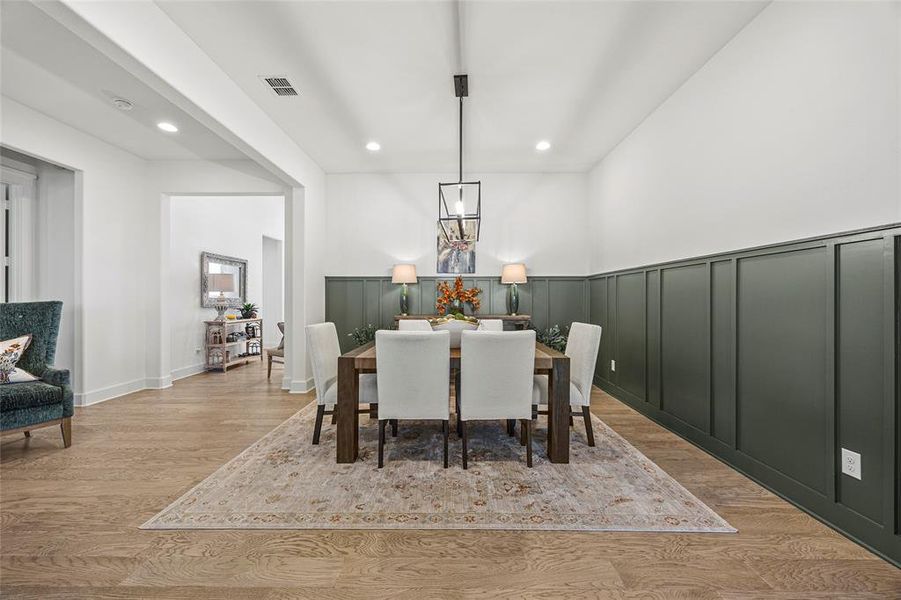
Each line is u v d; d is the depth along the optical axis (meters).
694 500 2.05
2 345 2.77
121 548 1.67
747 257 2.32
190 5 2.16
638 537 1.75
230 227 6.55
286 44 2.50
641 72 2.83
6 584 1.46
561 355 2.68
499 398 2.43
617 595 1.41
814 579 1.48
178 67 2.33
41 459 2.57
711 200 2.66
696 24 2.33
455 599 1.40
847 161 1.73
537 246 5.26
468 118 3.60
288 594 1.42
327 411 3.63
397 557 1.62
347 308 5.29
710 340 2.66
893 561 1.55
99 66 2.66
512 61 2.70
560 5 2.17
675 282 3.10
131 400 4.06
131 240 4.36
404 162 4.84
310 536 1.76
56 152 3.52
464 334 2.38
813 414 1.90
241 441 2.90
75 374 3.82
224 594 1.42
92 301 3.91
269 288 8.38
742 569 1.54
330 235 5.31
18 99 3.14
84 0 1.74
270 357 5.09
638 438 2.98
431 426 3.26
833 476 1.79
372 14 2.23
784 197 2.07
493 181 5.27
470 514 1.92
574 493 2.12
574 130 3.85
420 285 5.28
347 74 2.86
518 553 1.64
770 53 2.16
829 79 1.81
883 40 1.58
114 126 3.64
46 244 3.82
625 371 4.01
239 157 4.49
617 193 4.25
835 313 1.78
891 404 1.56
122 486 2.20
